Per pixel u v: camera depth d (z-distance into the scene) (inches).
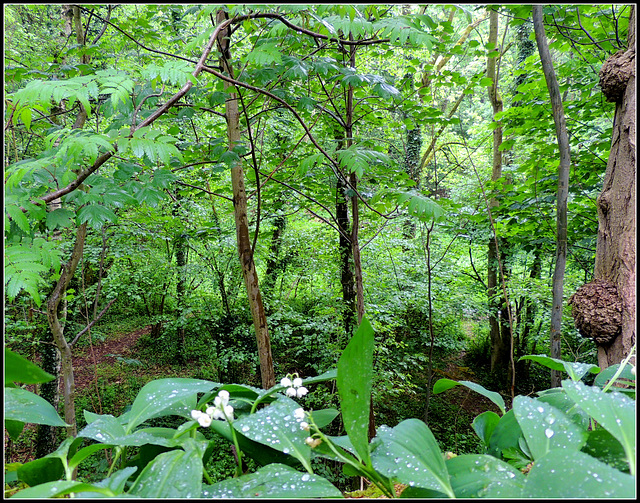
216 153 94.3
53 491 20.3
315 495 22.8
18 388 33.3
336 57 103.1
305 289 271.9
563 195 73.4
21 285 37.8
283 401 33.6
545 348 262.8
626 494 18.4
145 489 22.3
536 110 132.0
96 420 31.8
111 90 37.9
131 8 140.4
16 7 147.7
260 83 80.8
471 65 267.7
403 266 242.7
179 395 34.2
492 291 256.7
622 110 51.8
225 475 155.3
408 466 25.0
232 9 53.0
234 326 232.8
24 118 43.7
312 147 128.9
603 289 51.8
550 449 24.9
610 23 105.1
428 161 243.0
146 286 243.9
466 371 273.4
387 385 186.4
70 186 35.2
